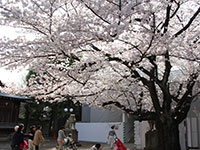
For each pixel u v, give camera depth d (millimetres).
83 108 26094
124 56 5816
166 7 5176
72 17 4523
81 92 7543
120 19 3975
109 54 5602
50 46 4598
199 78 7496
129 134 18281
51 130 26422
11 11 4176
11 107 17984
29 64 5551
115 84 7445
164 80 6133
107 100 8453
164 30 5750
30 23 4781
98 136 19766
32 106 22797
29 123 24578
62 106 23359
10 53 4789
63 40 4340
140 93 8625
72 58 5863
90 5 4078
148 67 6648
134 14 4328
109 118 22188
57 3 4574
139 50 5086
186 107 6477
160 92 9156
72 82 7090
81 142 19312
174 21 7566
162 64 8945
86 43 4832
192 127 11609
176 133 6172
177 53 5801
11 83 7254
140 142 13984
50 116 24797
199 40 6176
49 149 13492
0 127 16844
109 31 4004
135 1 3705
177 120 6254
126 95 8344
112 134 13430
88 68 5691
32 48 4730
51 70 6320
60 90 7168
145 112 6988
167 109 6234
